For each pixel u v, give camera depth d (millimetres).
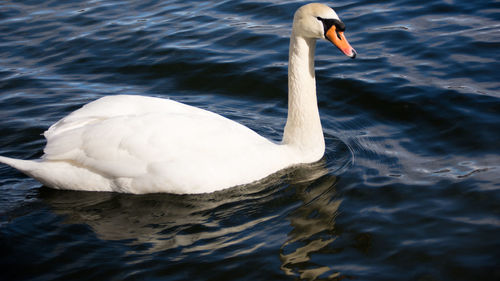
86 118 3471
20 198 3441
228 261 3178
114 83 4145
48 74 4219
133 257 3205
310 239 3240
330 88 4000
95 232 3299
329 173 3520
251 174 3475
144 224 3330
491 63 4008
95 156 3412
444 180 3432
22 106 3975
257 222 3322
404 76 4004
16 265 3186
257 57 4246
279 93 4039
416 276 3107
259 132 3785
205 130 3457
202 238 3268
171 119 3439
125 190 3445
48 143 3451
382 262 3152
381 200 3373
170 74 4188
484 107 3754
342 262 3158
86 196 3447
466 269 3117
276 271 3137
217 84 4109
